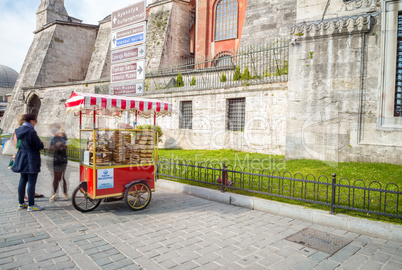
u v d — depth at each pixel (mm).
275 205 5586
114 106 5551
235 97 12609
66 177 7348
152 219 5238
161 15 24547
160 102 6406
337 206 4949
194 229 4719
